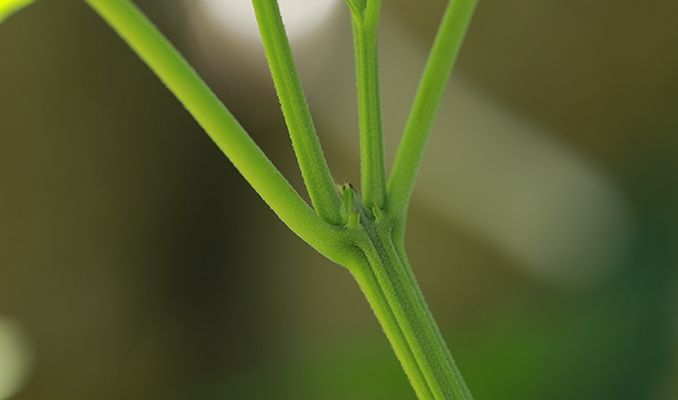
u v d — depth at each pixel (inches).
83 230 18.2
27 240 17.8
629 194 16.1
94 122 17.9
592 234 16.2
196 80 6.7
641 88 16.7
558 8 16.9
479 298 17.6
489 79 17.7
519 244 16.9
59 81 17.6
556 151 17.3
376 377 14.2
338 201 6.9
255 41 18.3
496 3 17.4
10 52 17.2
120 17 6.6
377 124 7.0
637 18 16.3
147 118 18.3
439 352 6.9
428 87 7.0
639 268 15.1
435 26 17.7
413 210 18.4
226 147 6.8
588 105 17.0
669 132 16.1
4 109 17.3
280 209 6.8
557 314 14.8
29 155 17.6
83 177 18.0
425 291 18.2
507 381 13.4
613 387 13.4
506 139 17.5
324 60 18.2
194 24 18.1
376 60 7.0
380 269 6.9
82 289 18.3
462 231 17.8
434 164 17.7
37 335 18.0
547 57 17.3
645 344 13.7
